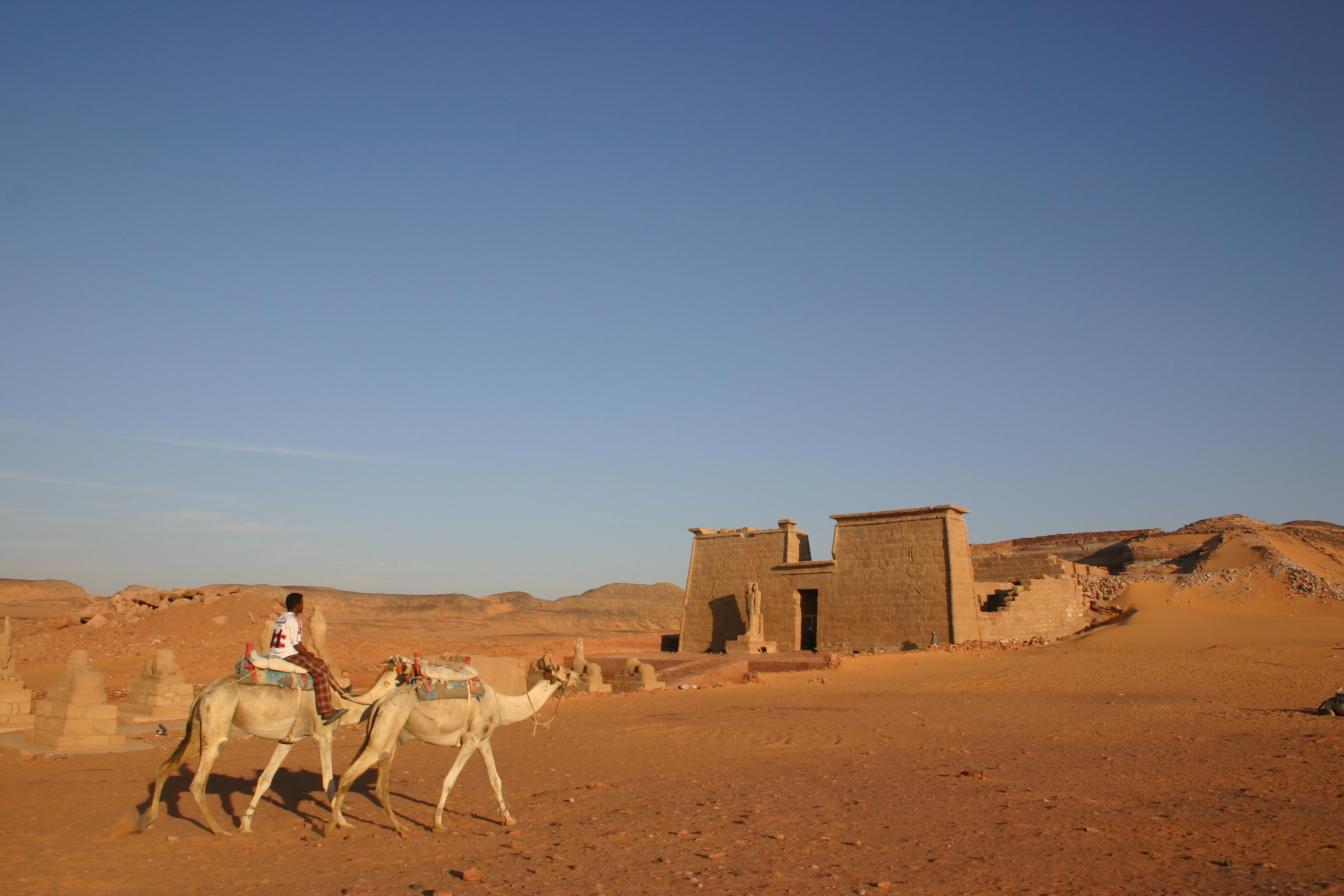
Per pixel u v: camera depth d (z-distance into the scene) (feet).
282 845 34.63
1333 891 27.32
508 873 30.12
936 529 154.61
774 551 179.11
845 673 126.52
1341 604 153.79
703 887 28.30
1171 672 110.93
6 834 35.99
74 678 63.77
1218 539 194.80
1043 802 42.50
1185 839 34.65
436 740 37.40
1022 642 149.59
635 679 116.06
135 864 31.48
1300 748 59.26
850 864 31.07
